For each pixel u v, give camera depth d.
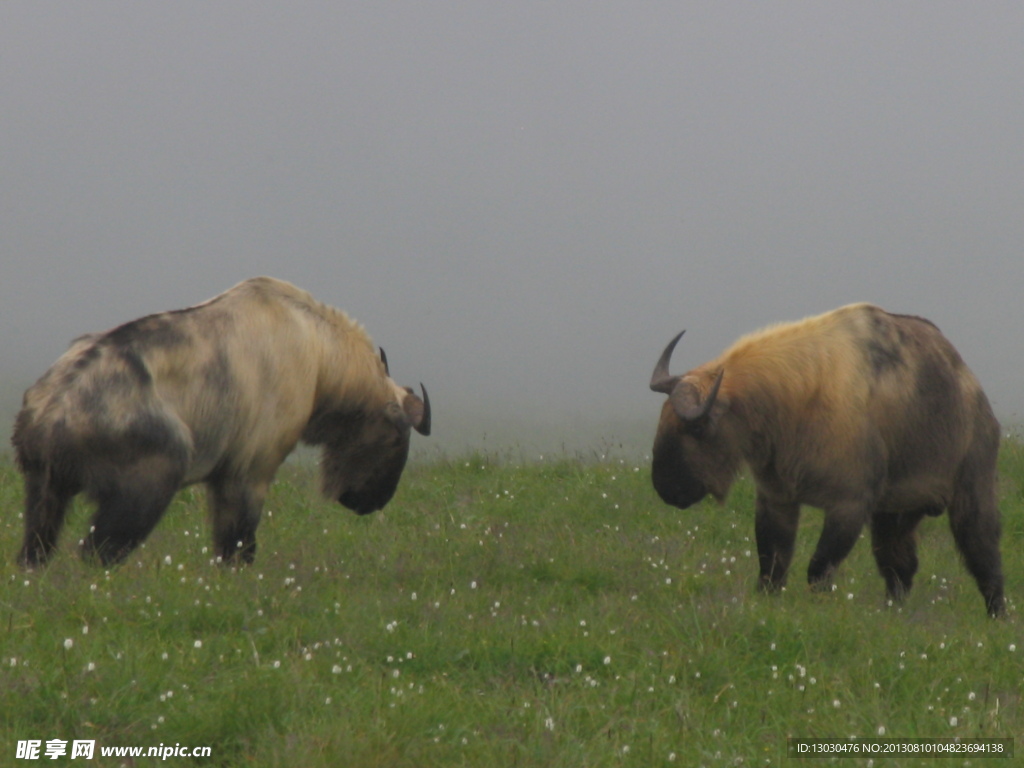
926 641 24.36
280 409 29.61
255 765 15.97
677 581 30.81
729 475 30.80
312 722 17.20
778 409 29.84
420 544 34.31
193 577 24.70
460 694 19.48
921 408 30.27
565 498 42.19
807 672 21.92
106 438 25.03
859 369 29.72
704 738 18.39
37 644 19.14
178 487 26.31
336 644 21.30
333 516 38.16
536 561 31.67
